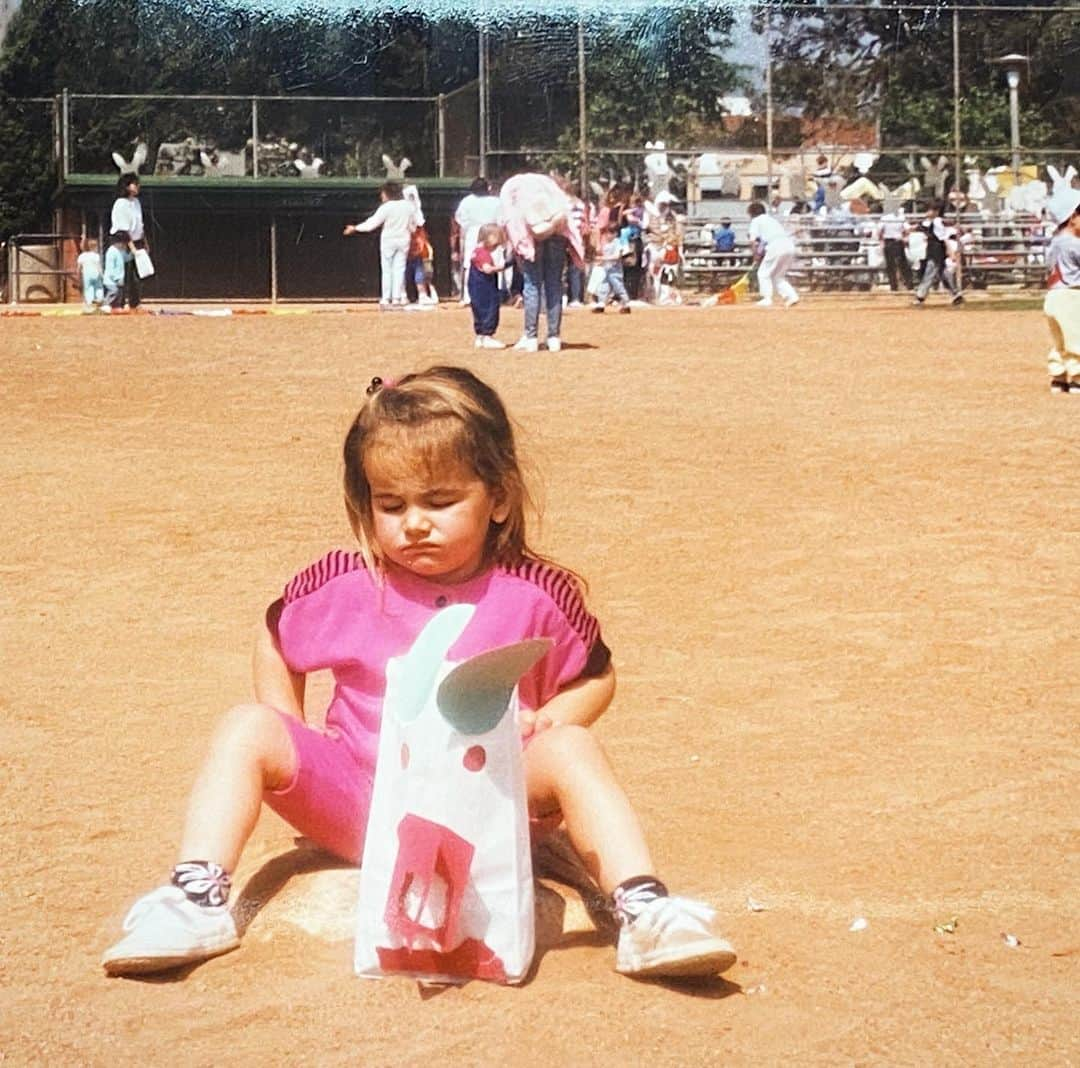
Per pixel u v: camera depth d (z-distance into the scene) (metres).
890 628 7.60
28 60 40.88
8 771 5.62
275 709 4.19
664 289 31.70
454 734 3.72
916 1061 3.47
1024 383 16.17
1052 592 8.24
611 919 4.17
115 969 3.85
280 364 17.53
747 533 9.52
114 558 9.02
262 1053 3.48
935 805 5.25
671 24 32.94
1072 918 4.31
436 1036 3.54
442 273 35.69
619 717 6.28
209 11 40.19
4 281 38.47
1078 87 34.00
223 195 34.97
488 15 32.69
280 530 9.62
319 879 4.25
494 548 4.28
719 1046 3.52
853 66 33.62
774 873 4.63
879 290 33.69
